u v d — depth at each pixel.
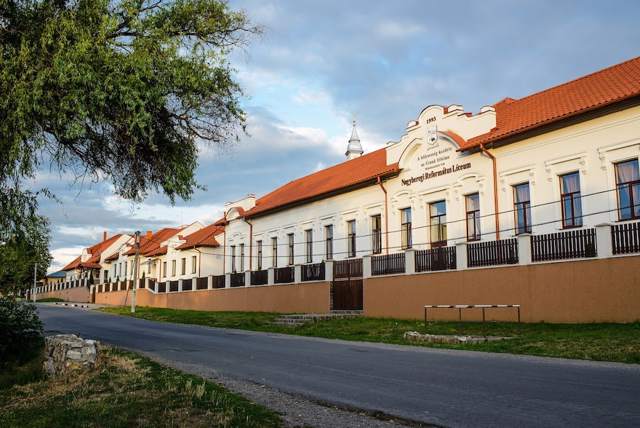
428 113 29.39
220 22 13.72
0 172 12.02
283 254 41.97
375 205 32.91
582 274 19.50
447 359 13.55
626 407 7.88
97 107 12.09
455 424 7.29
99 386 10.27
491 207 25.48
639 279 17.88
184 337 21.58
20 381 11.92
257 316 32.91
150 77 12.21
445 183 28.05
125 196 14.61
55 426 7.55
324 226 37.44
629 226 18.33
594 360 12.95
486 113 26.11
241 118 14.32
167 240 63.88
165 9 13.26
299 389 9.99
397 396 9.13
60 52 11.30
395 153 31.56
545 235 20.97
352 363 13.22
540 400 8.45
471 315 23.52
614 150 20.94
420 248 29.38
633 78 22.00
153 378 10.81
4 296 17.00
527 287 21.34
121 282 63.28
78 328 27.06
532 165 23.81
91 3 12.30
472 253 23.81
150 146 13.65
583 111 21.45
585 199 21.73
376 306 28.59
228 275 43.00
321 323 25.92
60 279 99.44
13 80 11.27
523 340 16.42
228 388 10.14
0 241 13.62
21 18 12.00
